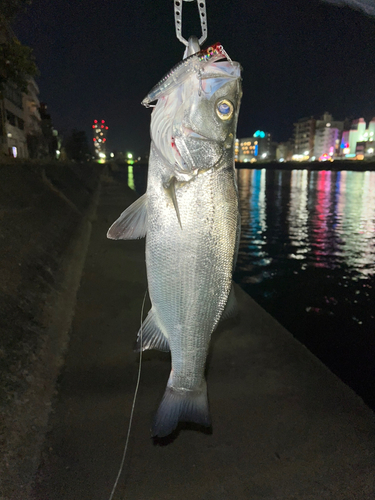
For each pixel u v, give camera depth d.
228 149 0.38
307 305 1.40
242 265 1.96
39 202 1.29
